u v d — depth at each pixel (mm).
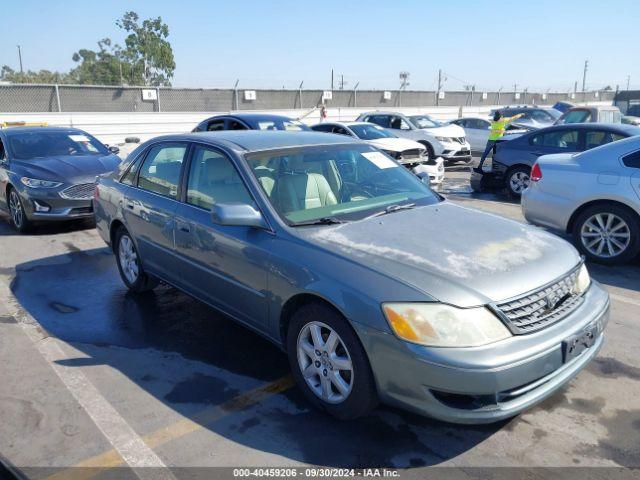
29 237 7891
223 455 2895
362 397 2938
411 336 2670
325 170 4062
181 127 22688
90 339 4367
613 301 5023
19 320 4777
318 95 26781
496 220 3764
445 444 2955
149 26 35562
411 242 3227
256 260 3480
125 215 5074
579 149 9367
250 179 3742
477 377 2576
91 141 9469
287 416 3246
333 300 2938
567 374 2932
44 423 3199
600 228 6090
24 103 19125
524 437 3000
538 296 2889
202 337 4383
